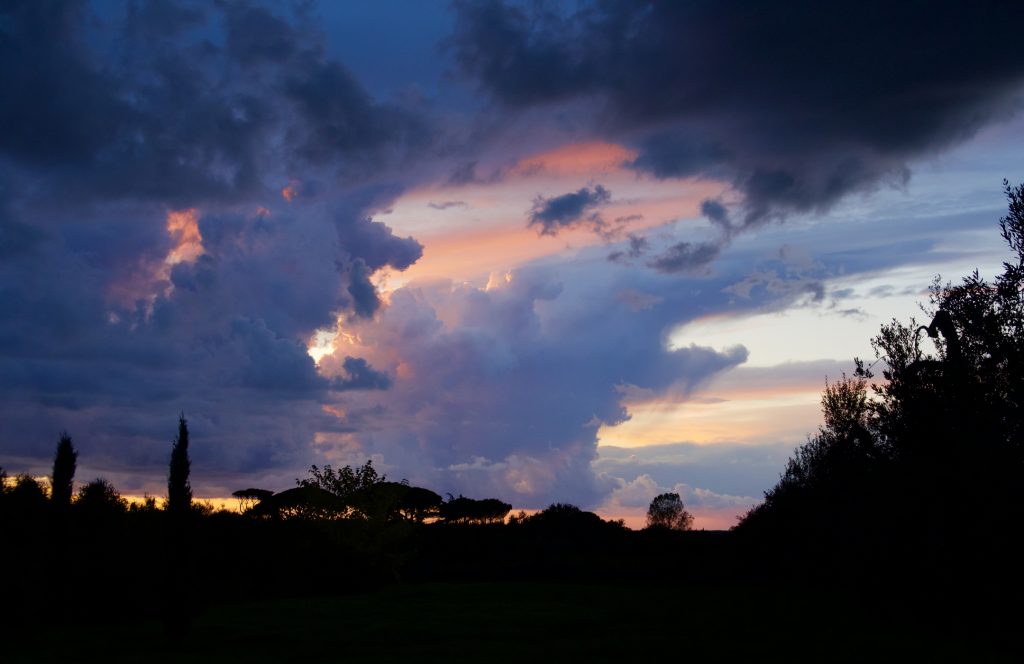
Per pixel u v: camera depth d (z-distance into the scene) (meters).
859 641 16.97
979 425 15.84
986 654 15.07
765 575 38.31
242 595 31.30
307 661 16.09
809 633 18.56
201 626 22.42
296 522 35.44
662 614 24.05
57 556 24.12
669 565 42.31
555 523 53.84
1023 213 15.37
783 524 35.47
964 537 16.70
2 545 21.08
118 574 24.75
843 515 23.64
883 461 19.45
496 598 30.45
